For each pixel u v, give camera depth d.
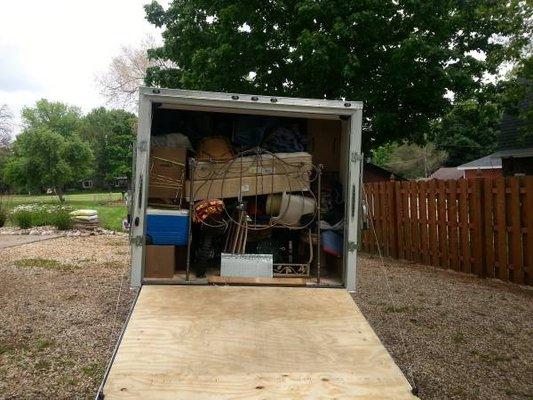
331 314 4.38
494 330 5.83
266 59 13.09
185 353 3.66
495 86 13.47
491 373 4.66
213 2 13.27
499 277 8.15
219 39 12.98
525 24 10.20
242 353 3.70
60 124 74.75
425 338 5.58
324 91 13.08
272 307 4.45
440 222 9.33
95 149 69.38
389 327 5.97
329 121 5.95
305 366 3.59
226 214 5.21
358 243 5.07
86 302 6.93
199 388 3.29
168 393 3.23
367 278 8.64
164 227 4.90
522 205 7.75
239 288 4.82
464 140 29.78
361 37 11.99
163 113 5.71
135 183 4.71
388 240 10.88
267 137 5.82
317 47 11.21
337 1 11.62
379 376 3.52
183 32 14.70
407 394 3.35
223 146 5.51
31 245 12.43
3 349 5.09
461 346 5.34
